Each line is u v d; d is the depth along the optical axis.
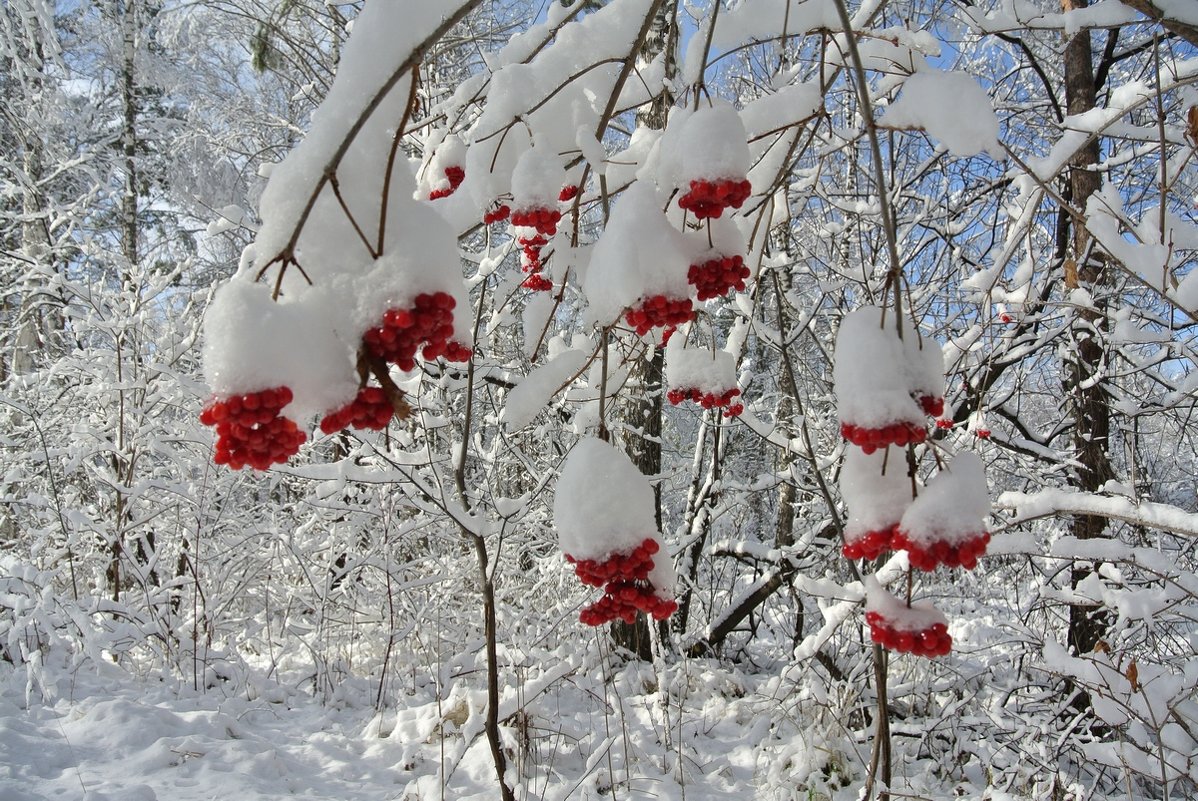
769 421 8.67
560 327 6.58
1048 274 4.82
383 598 5.68
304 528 5.76
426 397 5.02
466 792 3.79
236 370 1.20
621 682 5.46
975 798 3.92
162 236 10.56
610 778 3.96
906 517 1.47
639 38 2.08
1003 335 4.61
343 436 4.93
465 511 2.80
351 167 1.41
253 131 10.52
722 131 1.69
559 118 2.44
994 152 1.83
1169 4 1.95
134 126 11.37
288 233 1.38
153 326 6.45
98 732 4.00
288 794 3.68
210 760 3.85
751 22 2.33
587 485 1.73
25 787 3.39
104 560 6.11
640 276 1.76
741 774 4.37
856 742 4.49
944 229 5.23
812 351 6.96
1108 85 5.71
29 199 9.03
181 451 6.08
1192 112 2.24
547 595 5.87
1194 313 2.24
